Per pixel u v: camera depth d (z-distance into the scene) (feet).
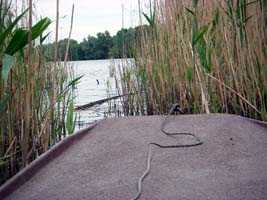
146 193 2.97
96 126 5.14
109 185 3.17
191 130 4.74
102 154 4.00
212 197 2.85
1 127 4.40
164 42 8.06
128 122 5.20
